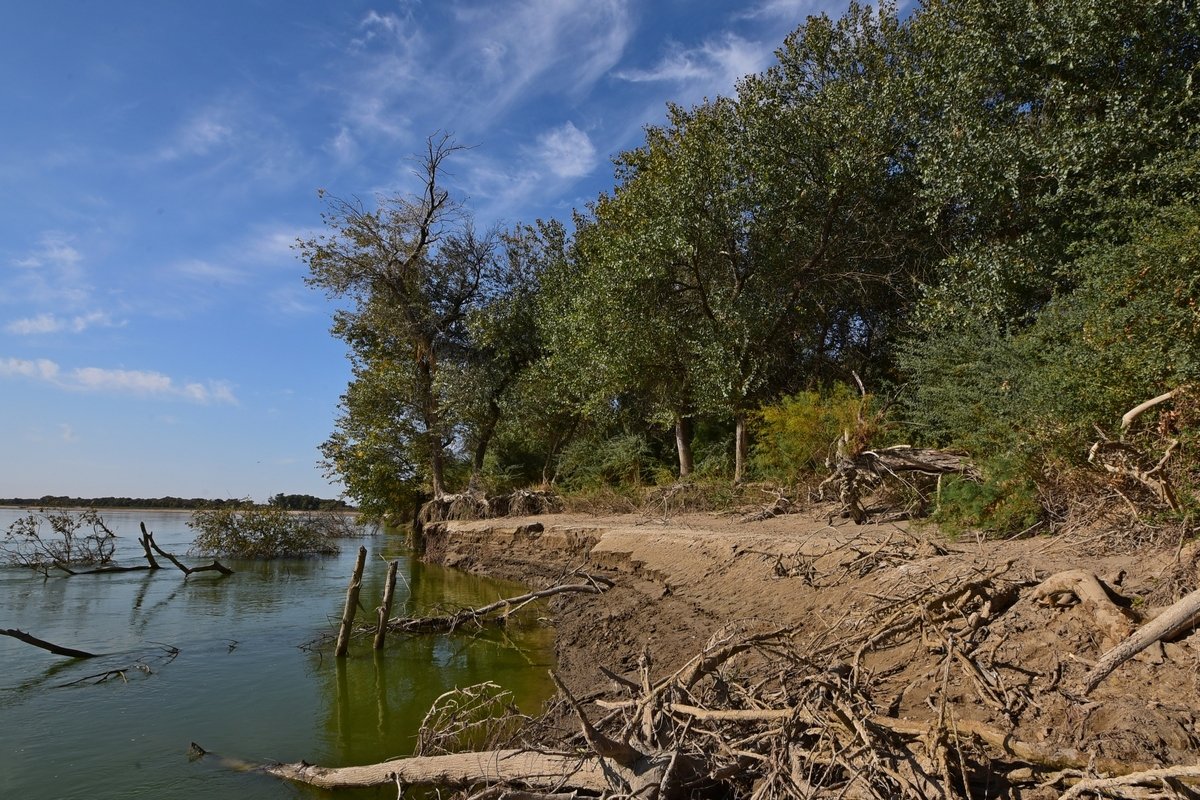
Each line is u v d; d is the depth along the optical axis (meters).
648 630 9.43
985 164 12.73
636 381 18.30
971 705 4.58
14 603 15.37
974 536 8.29
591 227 23.00
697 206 16.53
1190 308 7.51
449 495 25.12
